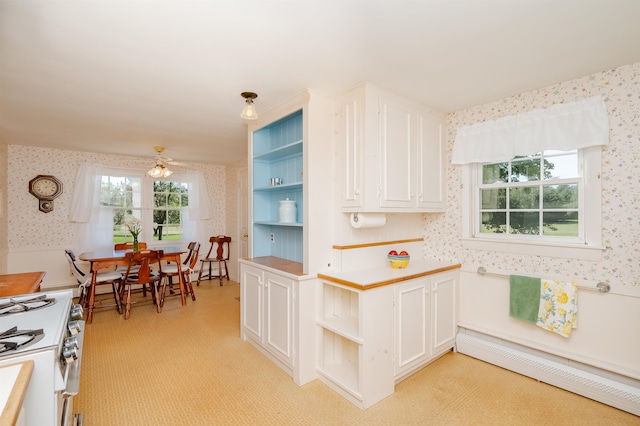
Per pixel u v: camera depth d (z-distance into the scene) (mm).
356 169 2320
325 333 2473
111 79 2146
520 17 1486
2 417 688
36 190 4344
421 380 2330
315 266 2400
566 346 2270
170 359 2680
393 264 2613
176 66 1968
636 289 1983
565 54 1852
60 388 1081
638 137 1962
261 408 2014
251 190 3188
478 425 1840
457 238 2916
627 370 1989
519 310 2420
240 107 2725
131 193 5098
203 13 1434
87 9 1394
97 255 3924
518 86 2320
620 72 2020
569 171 2305
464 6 1402
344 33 1616
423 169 2707
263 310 2740
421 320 2443
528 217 2533
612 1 1367
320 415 1942
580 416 1907
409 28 1573
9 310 1493
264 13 1439
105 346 2934
